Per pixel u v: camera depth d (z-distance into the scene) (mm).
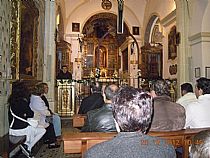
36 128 5113
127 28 19453
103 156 1367
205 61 8969
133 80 18859
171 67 13945
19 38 5816
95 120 3139
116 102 1530
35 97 5988
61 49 16359
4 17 5020
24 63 6809
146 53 17297
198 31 9203
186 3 9859
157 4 16047
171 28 14008
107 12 19594
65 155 5395
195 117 3535
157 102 3223
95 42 22875
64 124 8758
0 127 4789
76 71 18891
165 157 1395
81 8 19188
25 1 6691
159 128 3145
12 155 4672
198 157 1229
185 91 4547
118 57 23312
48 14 8938
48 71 8797
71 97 9766
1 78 4805
